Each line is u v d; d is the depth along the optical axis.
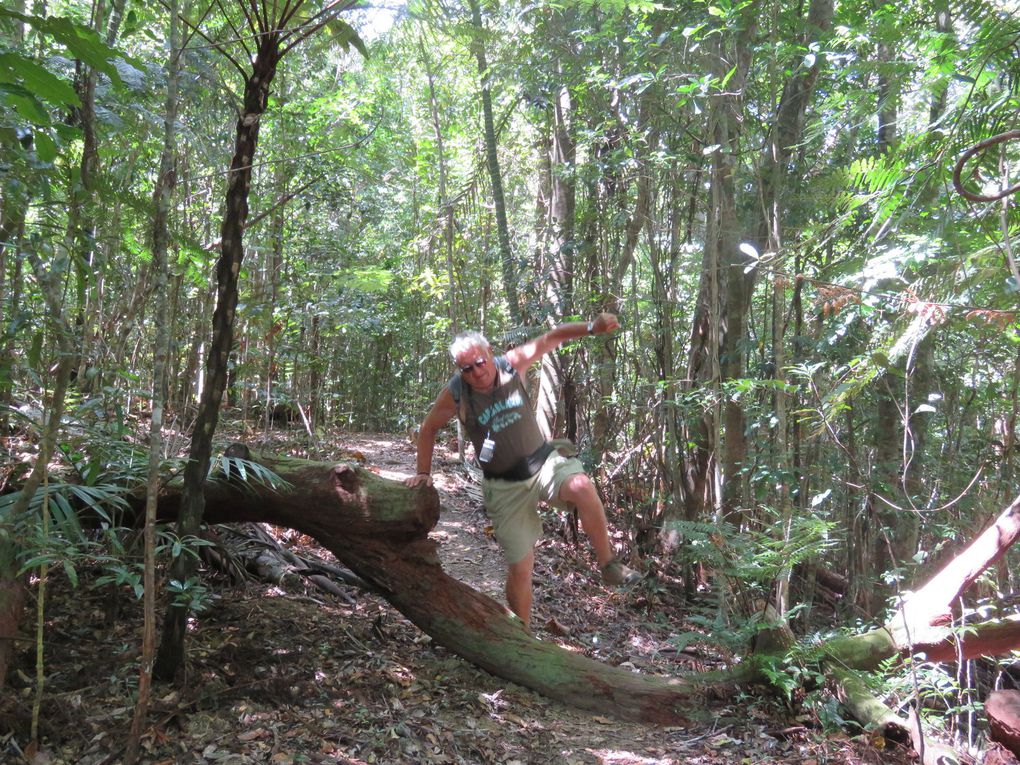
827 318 4.93
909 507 5.02
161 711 2.83
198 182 7.74
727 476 5.41
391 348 13.47
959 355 5.69
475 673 3.78
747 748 3.38
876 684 3.63
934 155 3.83
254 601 4.08
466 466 8.38
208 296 7.03
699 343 6.42
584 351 7.19
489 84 7.20
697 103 4.95
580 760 3.12
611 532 7.28
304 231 8.41
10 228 2.90
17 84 1.97
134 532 3.72
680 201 6.20
